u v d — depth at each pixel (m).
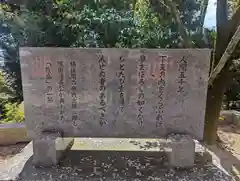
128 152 2.59
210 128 3.13
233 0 3.12
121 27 2.65
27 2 2.71
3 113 3.93
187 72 2.20
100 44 2.69
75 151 2.61
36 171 2.23
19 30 3.17
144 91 2.24
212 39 3.25
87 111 2.29
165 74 2.21
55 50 2.19
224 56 2.47
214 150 2.96
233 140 3.41
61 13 2.70
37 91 2.26
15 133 3.09
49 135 2.28
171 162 2.28
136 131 2.31
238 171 2.47
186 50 2.17
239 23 2.76
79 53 2.20
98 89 2.25
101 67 2.21
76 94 2.26
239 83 4.38
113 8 2.68
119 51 2.19
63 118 2.30
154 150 2.64
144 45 2.70
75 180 2.09
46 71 2.23
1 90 4.44
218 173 2.21
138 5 2.98
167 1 2.62
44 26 2.76
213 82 3.00
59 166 2.30
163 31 2.78
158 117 2.28
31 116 2.30
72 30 2.68
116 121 2.30
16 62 4.30
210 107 3.08
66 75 2.23
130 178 2.12
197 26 3.19
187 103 2.25
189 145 2.23
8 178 2.13
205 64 2.18
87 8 2.63
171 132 2.30
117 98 2.26
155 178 2.12
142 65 2.20
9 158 2.64
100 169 2.25
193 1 3.11
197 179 2.11
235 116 3.99
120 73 2.22
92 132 2.32
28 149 2.72
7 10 3.16
